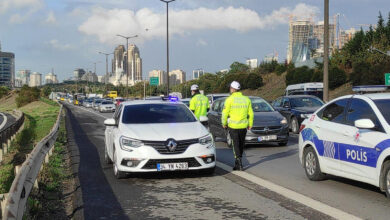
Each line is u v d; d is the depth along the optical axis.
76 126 26.84
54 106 67.56
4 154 14.80
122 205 6.59
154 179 8.58
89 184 8.28
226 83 83.81
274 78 79.06
